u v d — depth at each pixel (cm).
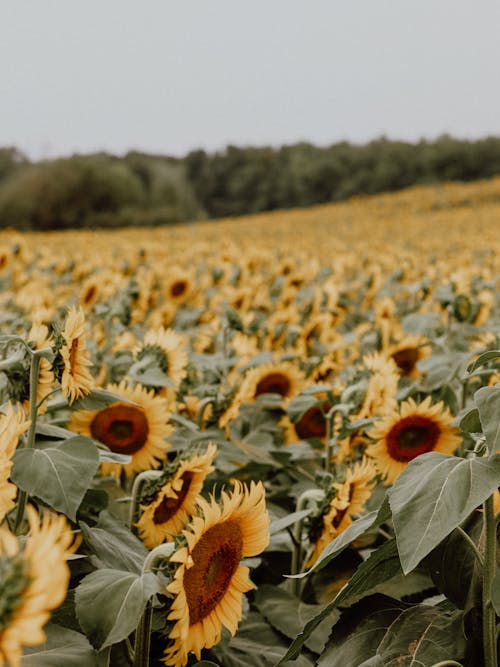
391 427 318
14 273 971
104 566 215
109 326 523
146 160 7475
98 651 180
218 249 1950
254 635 270
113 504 312
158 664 233
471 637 208
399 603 225
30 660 173
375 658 205
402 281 1067
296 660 255
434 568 216
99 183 5647
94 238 2678
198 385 451
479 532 219
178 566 183
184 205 6397
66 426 309
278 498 386
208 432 366
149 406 306
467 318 586
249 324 593
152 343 353
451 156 9106
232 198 10006
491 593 182
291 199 9662
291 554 335
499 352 204
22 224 5528
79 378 222
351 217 5228
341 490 279
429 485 182
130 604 178
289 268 1070
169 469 249
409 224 3703
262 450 379
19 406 214
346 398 366
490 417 184
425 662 202
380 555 206
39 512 243
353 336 632
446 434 317
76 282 1096
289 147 10312
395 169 9169
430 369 455
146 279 841
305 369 522
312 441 437
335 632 221
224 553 193
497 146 9119
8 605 109
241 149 10194
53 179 5594
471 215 4266
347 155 9706
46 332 235
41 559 113
